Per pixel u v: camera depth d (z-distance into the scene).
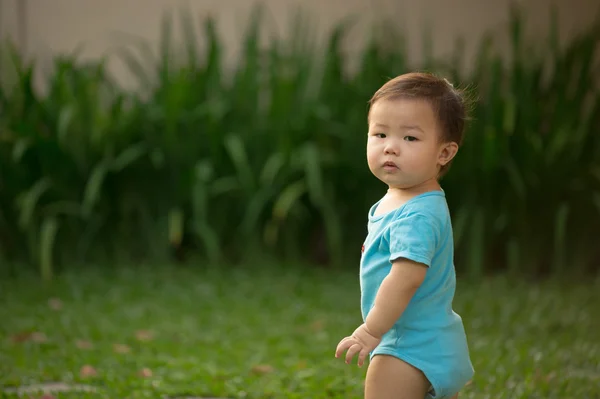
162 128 6.92
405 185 2.61
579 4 8.07
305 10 8.34
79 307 5.56
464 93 2.81
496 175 6.73
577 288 6.17
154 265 6.78
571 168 6.76
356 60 7.95
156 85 7.36
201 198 6.56
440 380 2.52
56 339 4.66
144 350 4.50
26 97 6.82
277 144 6.97
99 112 6.79
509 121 6.24
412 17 8.29
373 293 2.62
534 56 7.26
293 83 7.07
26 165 6.80
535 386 3.66
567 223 6.88
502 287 6.16
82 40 8.37
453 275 2.66
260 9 7.50
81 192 6.89
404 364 2.53
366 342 2.47
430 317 2.55
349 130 6.91
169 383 3.78
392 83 2.65
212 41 7.18
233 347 4.61
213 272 6.51
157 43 8.38
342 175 6.96
